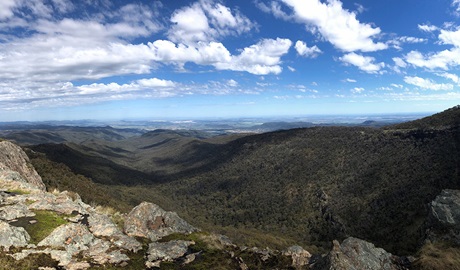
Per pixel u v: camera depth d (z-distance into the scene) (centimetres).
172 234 1898
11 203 1712
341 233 8600
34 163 4656
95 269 1264
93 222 1714
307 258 1811
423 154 10062
